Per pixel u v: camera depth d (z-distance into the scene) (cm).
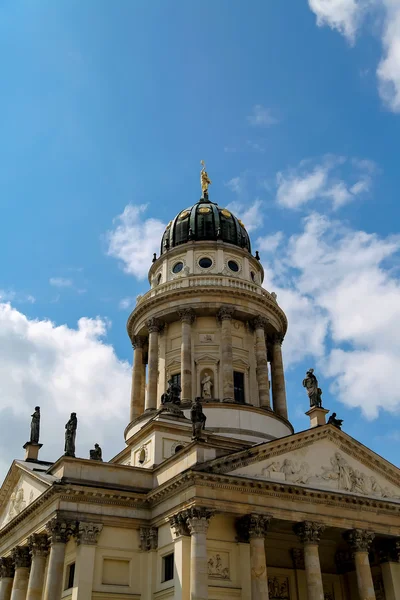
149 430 6656
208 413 7312
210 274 8506
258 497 5338
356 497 5766
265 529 5266
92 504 5622
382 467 6169
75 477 5747
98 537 5531
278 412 8300
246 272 9000
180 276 8725
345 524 5666
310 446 5872
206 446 5375
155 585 5425
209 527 5241
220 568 5131
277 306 8638
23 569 6384
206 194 10206
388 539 6100
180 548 5081
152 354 8138
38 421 7788
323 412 6247
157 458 6378
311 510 5544
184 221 9419
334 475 5841
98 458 6556
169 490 5459
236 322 8406
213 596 4975
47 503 5794
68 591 5494
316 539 5450
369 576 5547
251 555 5116
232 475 5222
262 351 8150
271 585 6016
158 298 8331
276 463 5591
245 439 7162
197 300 8200
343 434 6044
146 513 5775
